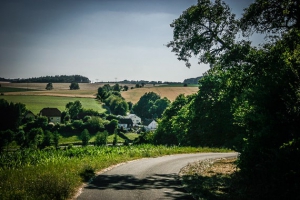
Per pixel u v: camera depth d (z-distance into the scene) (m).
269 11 16.06
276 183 9.40
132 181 12.70
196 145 45.25
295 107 10.04
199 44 18.11
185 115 48.66
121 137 106.94
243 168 12.30
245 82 16.98
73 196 9.57
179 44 18.95
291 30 15.02
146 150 28.89
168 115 63.44
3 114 103.25
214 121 40.94
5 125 101.50
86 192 10.23
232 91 18.61
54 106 147.62
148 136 67.06
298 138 9.09
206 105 41.22
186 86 195.75
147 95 169.88
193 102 44.22
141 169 16.69
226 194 10.49
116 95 190.75
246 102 13.27
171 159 22.73
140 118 161.00
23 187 9.28
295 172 8.49
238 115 13.23
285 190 8.92
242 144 14.09
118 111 160.25
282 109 10.66
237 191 10.77
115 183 12.08
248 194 10.17
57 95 178.50
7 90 191.25
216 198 9.95
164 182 12.74
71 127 103.44
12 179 10.62
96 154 25.53
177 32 18.61
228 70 18.39
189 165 18.92
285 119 10.34
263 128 10.84
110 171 15.56
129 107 183.12
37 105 144.12
